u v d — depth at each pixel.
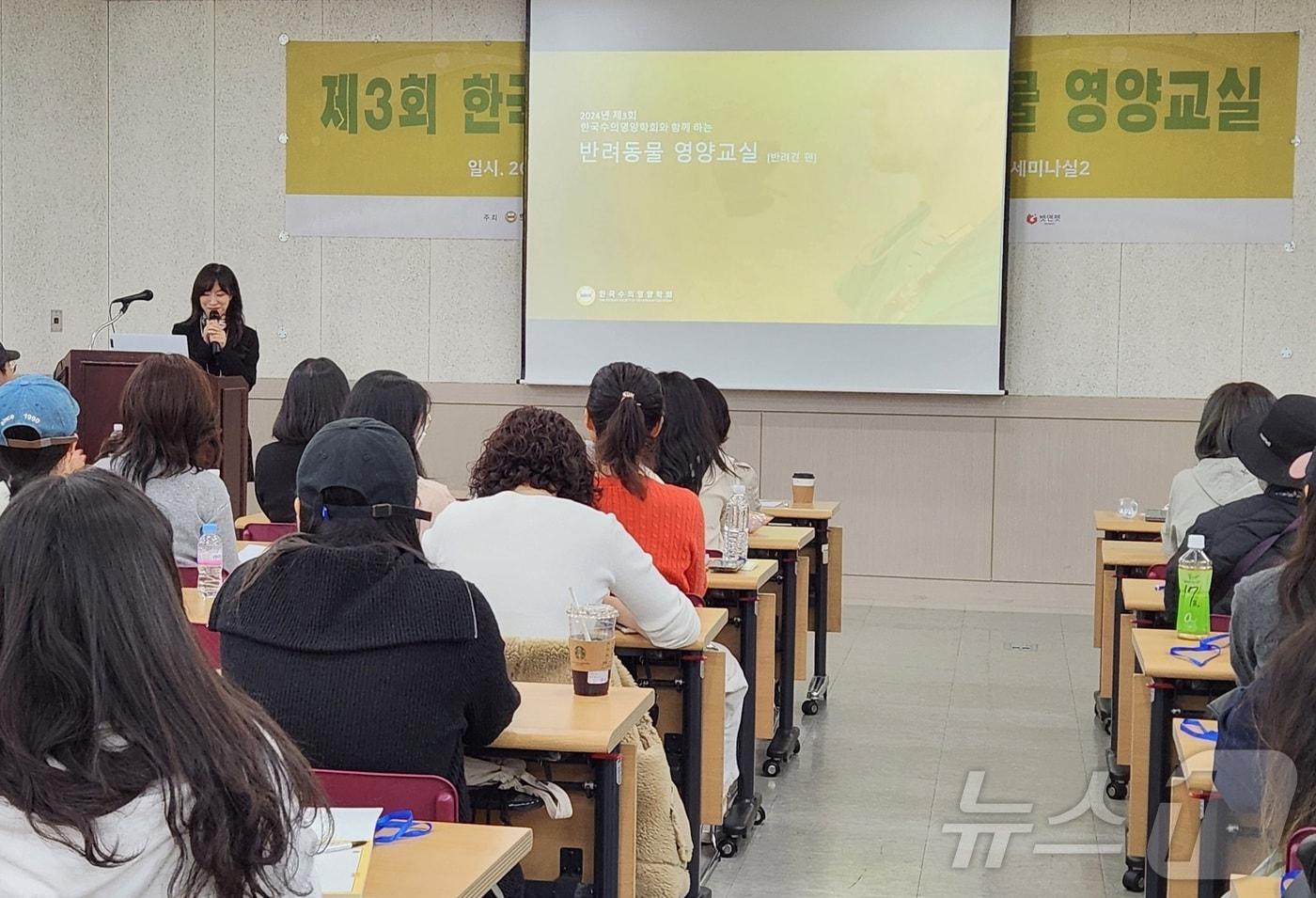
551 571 2.82
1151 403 7.19
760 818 4.18
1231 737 1.89
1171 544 4.10
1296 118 7.00
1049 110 7.22
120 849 1.18
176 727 1.21
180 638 1.24
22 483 3.04
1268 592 2.50
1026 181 7.27
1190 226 7.12
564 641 2.73
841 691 5.72
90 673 1.18
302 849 1.33
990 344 7.24
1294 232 7.03
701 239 7.48
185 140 7.99
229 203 7.97
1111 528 5.57
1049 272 7.28
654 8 7.43
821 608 5.50
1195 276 7.14
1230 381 7.13
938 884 3.69
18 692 1.18
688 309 7.51
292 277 7.95
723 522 4.37
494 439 2.96
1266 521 3.25
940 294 7.28
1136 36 7.11
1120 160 7.16
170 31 7.96
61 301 7.79
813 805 4.33
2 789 1.17
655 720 3.38
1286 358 7.07
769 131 7.38
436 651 2.07
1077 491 7.28
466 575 2.84
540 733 2.34
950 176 7.23
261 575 2.10
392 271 7.86
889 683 5.86
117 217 8.09
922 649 6.45
